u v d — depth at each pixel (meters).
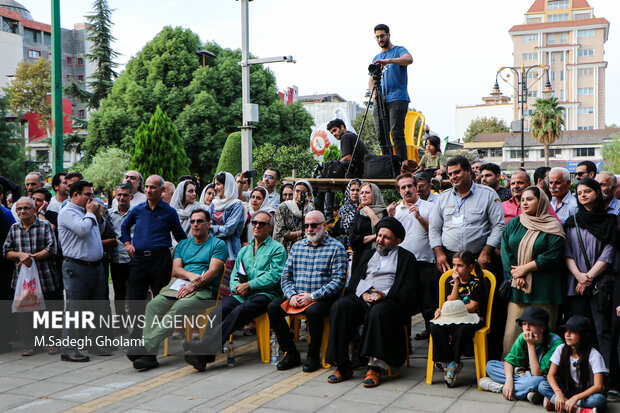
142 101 35.19
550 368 4.85
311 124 40.56
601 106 93.31
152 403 5.13
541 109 51.09
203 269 6.64
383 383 5.65
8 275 7.20
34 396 5.39
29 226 7.02
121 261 7.78
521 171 6.38
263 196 8.12
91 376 6.02
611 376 5.20
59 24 10.20
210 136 34.88
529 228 5.45
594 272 5.27
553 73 95.31
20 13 77.94
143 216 6.96
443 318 5.48
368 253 6.27
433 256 6.70
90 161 36.22
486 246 5.90
